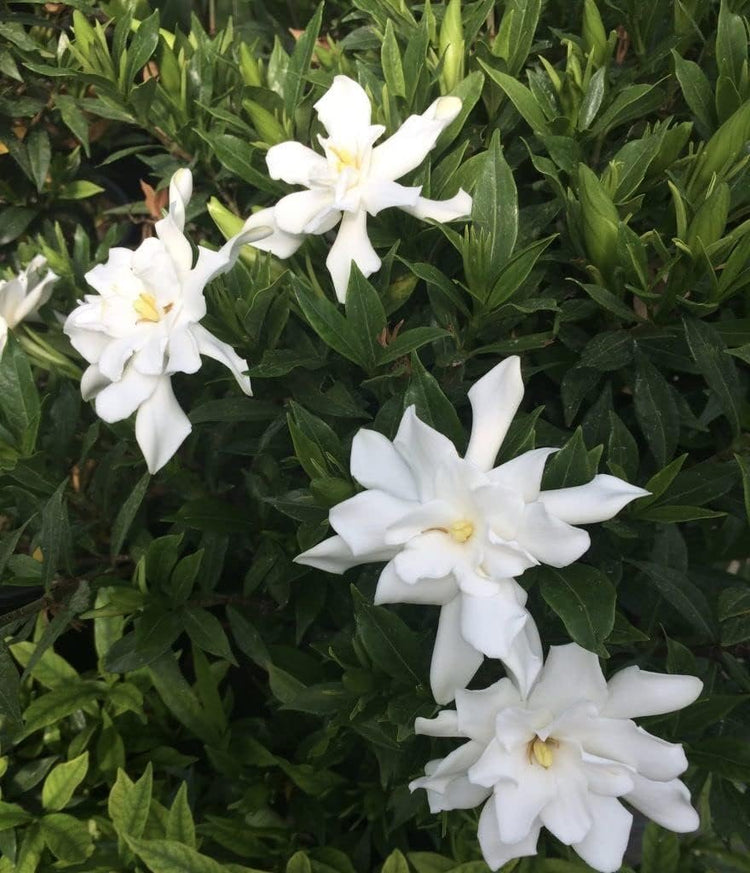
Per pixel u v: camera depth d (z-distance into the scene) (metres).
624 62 0.25
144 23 0.24
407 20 0.24
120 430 0.22
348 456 0.19
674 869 0.24
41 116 0.30
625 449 0.19
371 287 0.18
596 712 0.16
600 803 0.16
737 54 0.21
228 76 0.26
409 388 0.17
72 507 0.23
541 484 0.16
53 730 0.26
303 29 0.30
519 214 0.22
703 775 0.21
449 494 0.16
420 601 0.16
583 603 0.16
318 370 0.21
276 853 0.24
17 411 0.21
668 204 0.21
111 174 0.35
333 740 0.22
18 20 0.27
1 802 0.23
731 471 0.19
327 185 0.20
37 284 0.25
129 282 0.20
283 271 0.21
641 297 0.19
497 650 0.15
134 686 0.25
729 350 0.18
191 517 0.21
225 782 0.26
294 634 0.25
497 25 0.26
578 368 0.20
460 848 0.23
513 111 0.23
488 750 0.16
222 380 0.22
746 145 0.20
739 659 0.20
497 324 0.21
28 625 0.20
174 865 0.21
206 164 0.26
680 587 0.19
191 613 0.21
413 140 0.20
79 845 0.23
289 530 0.22
